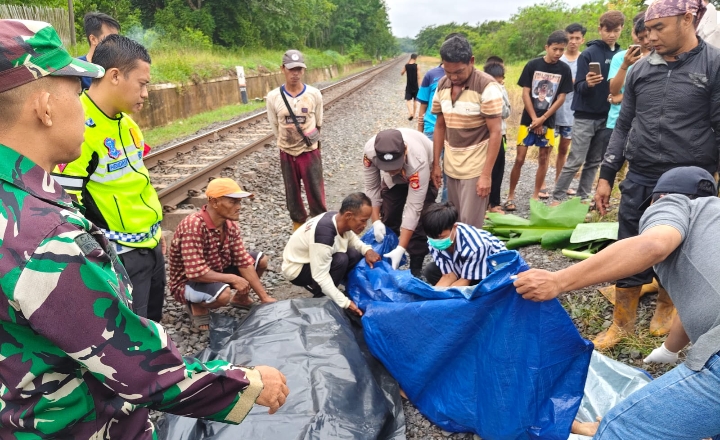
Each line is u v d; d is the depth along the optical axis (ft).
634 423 5.50
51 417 3.52
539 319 6.63
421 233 12.96
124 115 7.90
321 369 7.95
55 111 3.43
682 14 8.33
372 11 222.28
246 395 4.12
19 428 3.44
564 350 6.84
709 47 8.63
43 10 43.14
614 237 12.49
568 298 11.66
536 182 19.72
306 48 136.56
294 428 6.86
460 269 9.85
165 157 24.93
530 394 6.81
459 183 12.55
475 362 7.43
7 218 3.11
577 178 23.30
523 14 123.85
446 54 11.14
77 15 58.54
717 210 5.33
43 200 3.34
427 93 19.53
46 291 3.11
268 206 19.86
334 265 10.84
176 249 10.78
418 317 8.02
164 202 17.71
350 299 11.02
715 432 5.23
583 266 5.39
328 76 126.21
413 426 8.20
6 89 3.17
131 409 4.03
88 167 7.22
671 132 8.97
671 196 5.66
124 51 7.13
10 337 3.29
